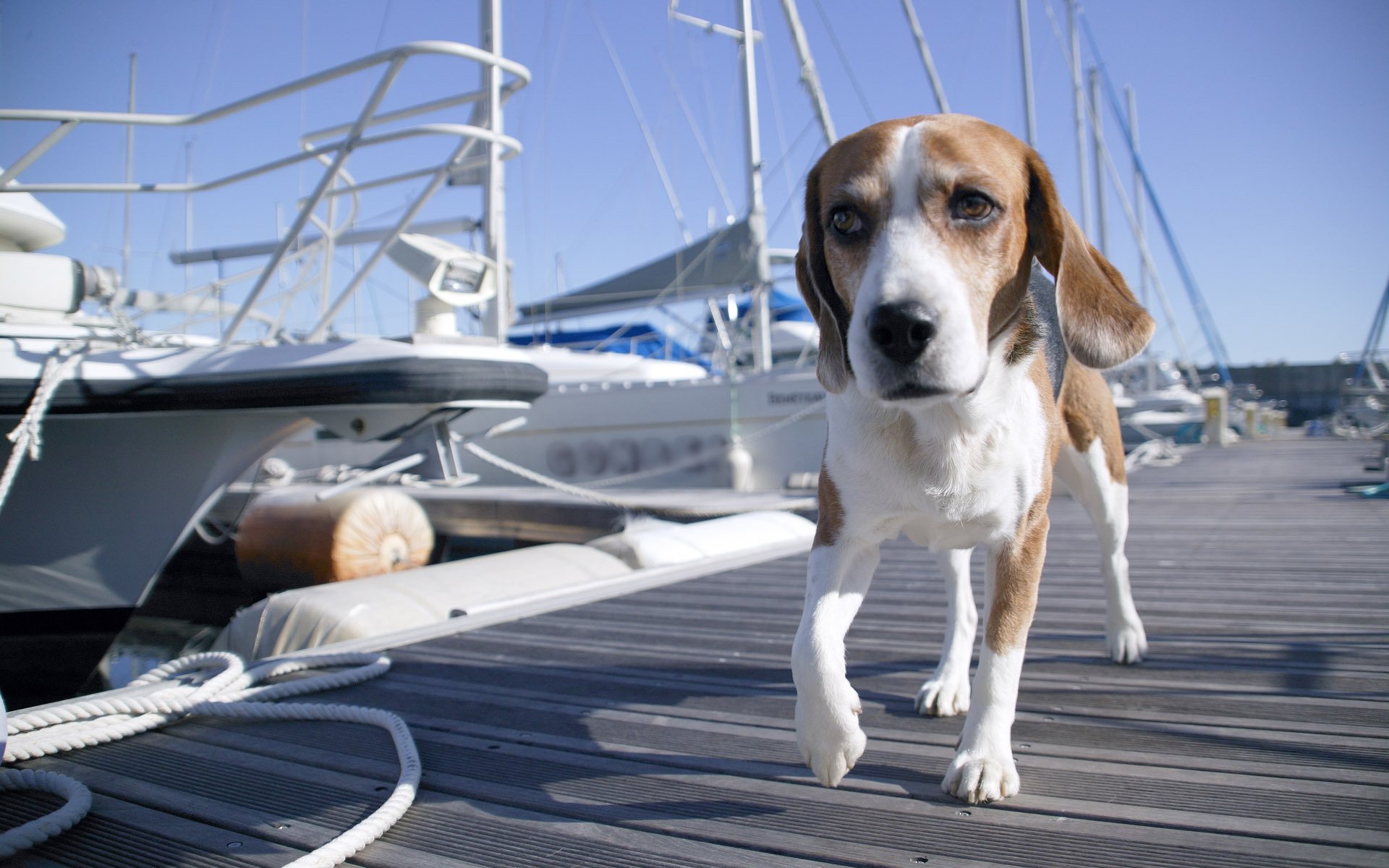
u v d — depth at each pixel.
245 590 6.92
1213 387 23.23
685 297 10.94
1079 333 1.71
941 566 2.33
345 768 1.98
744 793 1.76
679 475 9.41
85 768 2.02
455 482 5.03
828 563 1.75
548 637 3.18
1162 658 2.56
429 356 4.68
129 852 1.61
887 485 1.69
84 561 4.69
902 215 1.55
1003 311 1.64
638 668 2.74
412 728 2.23
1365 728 1.95
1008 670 1.73
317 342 5.13
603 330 14.33
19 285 4.60
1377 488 6.75
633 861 1.51
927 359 1.44
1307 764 1.77
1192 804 1.61
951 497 1.68
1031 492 1.74
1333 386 26.39
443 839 1.62
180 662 2.81
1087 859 1.44
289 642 3.76
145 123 4.48
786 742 2.04
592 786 1.83
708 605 3.69
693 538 5.30
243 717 2.32
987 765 1.67
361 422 4.84
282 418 4.81
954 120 1.65
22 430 3.69
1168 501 6.97
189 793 1.86
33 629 4.72
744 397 9.21
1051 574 3.98
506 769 1.94
